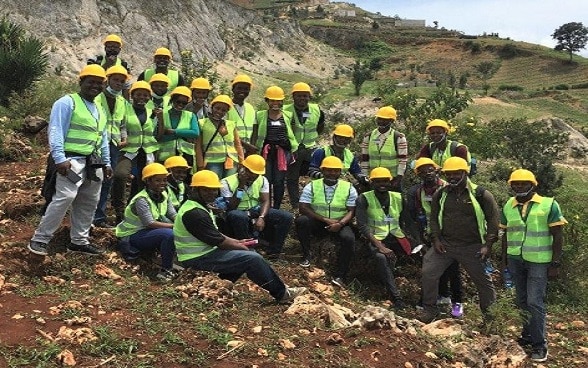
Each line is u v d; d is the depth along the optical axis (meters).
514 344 6.11
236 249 6.09
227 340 4.85
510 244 6.82
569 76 86.81
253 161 7.53
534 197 6.75
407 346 5.34
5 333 4.61
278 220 7.88
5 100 13.49
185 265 6.27
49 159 5.98
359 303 7.47
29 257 5.99
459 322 6.45
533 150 19.94
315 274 7.90
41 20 37.09
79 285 5.95
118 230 6.90
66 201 5.95
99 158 6.17
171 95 7.62
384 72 92.56
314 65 76.06
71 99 6.01
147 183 6.78
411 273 8.76
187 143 7.78
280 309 5.88
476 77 90.88
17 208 7.57
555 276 6.67
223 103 7.79
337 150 8.55
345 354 4.95
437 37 108.12
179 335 4.86
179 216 6.16
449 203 6.98
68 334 4.62
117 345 4.57
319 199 8.07
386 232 7.94
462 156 7.82
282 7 136.75
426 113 12.99
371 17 137.00
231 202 7.52
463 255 6.98
